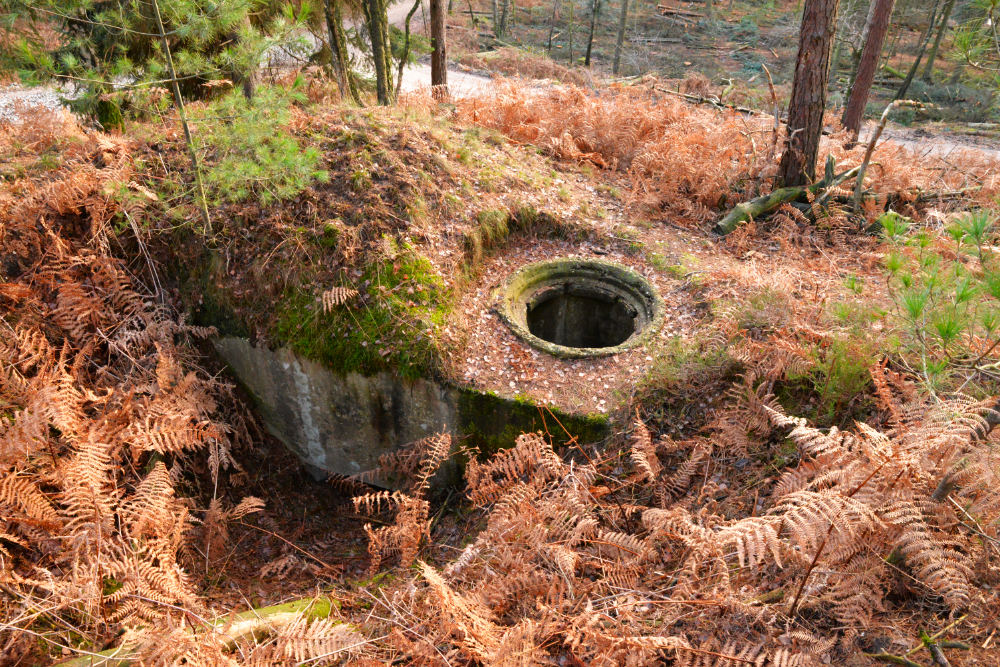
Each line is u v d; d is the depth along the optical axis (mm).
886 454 2824
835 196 6680
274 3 7559
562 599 3352
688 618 3137
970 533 3059
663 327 5305
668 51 26953
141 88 4953
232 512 4605
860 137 10922
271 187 5508
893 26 24422
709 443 4465
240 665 2930
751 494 4105
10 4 4891
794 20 30141
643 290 5719
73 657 3088
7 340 4504
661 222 6703
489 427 4918
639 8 31266
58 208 5105
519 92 9000
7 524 3504
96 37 6430
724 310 5184
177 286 5469
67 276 4926
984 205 6402
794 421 3246
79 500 3398
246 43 4949
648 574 3582
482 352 5074
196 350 5410
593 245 6281
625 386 4836
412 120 6625
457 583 3732
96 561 3242
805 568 3090
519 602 3471
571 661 3084
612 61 25203
